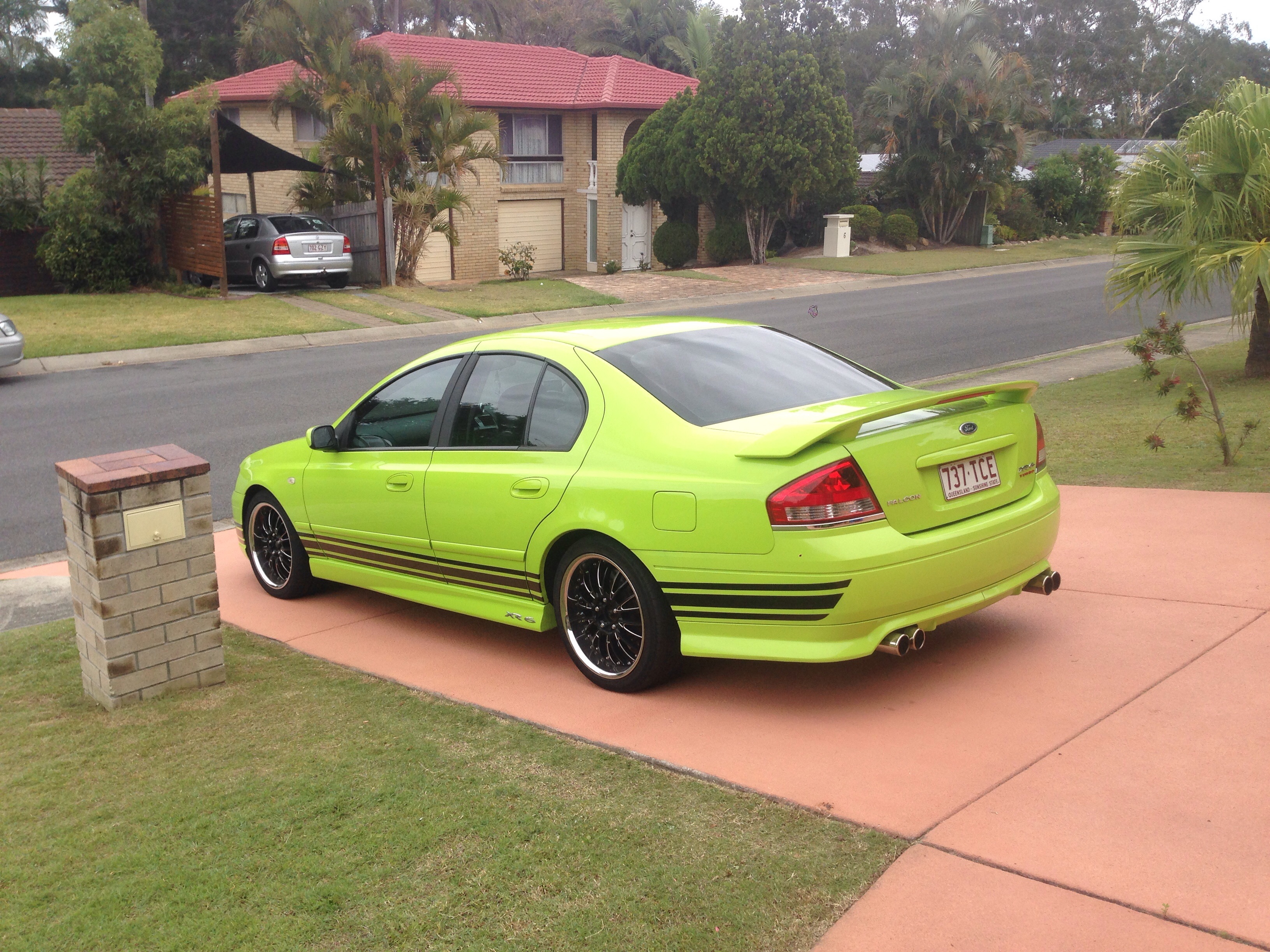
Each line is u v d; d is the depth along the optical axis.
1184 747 3.69
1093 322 20.22
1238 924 2.74
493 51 35.31
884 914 2.88
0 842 3.54
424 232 26.52
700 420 4.46
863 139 42.78
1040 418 10.87
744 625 4.16
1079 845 3.14
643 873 3.13
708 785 3.68
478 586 5.18
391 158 25.81
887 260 34.41
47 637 5.74
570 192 35.38
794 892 3.00
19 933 3.01
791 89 30.84
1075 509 7.06
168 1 49.56
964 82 38.34
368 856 3.31
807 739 4.00
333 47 25.67
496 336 5.43
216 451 10.92
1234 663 4.36
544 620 4.91
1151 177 11.69
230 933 2.95
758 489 4.02
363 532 5.70
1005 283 28.73
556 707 4.49
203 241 23.52
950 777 3.62
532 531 4.74
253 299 23.52
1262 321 12.20
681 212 34.31
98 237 24.23
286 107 29.14
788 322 20.86
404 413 5.59
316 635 5.67
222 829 3.52
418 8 54.56
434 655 5.26
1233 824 3.20
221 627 5.07
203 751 4.18
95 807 3.75
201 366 16.91
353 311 22.33
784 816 3.43
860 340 18.17
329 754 4.08
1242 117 11.09
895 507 4.07
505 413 5.06
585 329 5.26
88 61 23.23
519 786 3.74
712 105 31.05
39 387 15.20
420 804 3.63
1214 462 8.12
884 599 4.01
